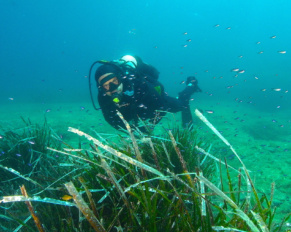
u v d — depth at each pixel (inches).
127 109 164.2
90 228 61.9
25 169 127.3
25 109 538.9
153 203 52.5
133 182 74.6
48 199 45.9
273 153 191.5
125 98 159.8
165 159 99.9
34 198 44.2
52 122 324.8
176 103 209.3
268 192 125.0
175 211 55.5
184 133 127.9
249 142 229.1
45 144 143.0
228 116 387.9
